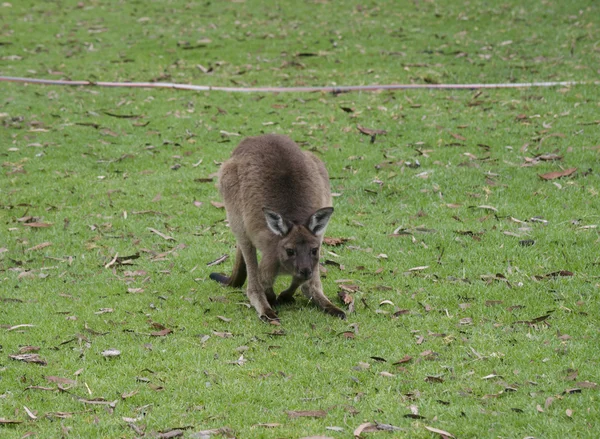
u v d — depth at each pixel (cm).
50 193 1420
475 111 1711
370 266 1123
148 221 1309
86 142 1650
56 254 1198
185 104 1844
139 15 2616
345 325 959
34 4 2759
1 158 1575
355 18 2467
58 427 761
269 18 2516
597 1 2412
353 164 1495
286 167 997
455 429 739
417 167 1468
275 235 967
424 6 2541
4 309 1023
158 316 999
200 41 2308
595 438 715
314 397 805
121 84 1980
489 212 1275
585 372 828
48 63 2166
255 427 753
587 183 1352
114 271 1141
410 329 944
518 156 1477
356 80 1950
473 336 916
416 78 1939
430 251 1159
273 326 962
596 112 1648
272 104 1823
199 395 812
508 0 2514
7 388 830
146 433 746
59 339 941
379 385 823
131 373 860
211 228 1282
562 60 1991
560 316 957
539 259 1109
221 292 1073
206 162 1545
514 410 766
